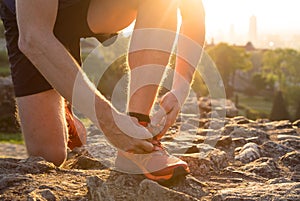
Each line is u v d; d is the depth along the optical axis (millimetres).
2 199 2154
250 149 3252
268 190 2250
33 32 2092
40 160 2760
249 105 86750
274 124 4469
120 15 2697
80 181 2449
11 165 2594
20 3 2109
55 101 3061
